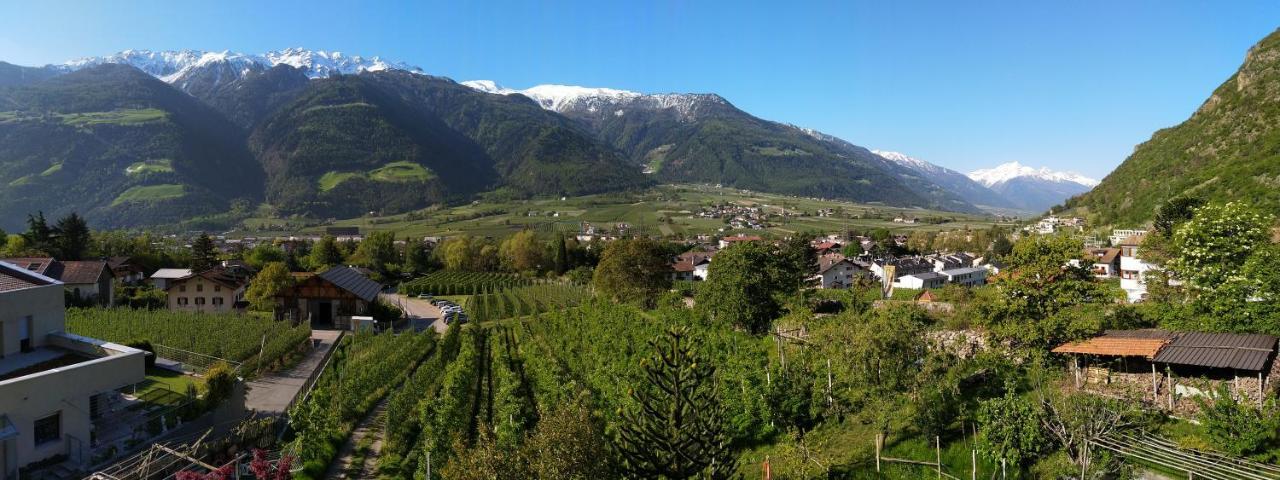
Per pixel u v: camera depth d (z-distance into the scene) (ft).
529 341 185.88
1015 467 74.74
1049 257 109.09
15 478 86.17
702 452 66.54
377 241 464.65
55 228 335.47
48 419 92.89
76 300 235.20
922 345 93.91
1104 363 99.25
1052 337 104.53
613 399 109.09
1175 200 227.20
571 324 204.54
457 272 439.22
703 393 68.39
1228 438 68.64
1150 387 89.97
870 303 178.09
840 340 103.86
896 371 87.97
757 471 87.97
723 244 638.12
